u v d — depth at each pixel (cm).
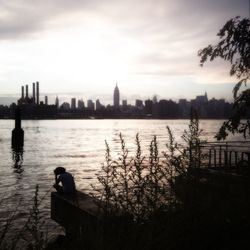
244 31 806
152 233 390
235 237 454
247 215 480
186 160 480
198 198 466
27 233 941
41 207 1698
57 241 536
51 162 4400
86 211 769
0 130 15888
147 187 462
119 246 385
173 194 462
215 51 831
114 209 459
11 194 2098
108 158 515
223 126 741
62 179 1038
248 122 725
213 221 466
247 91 733
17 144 6412
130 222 421
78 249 441
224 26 820
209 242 447
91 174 3262
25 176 3069
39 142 8719
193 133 492
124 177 481
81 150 6438
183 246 439
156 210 419
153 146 488
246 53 810
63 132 15525
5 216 1456
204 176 488
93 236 428
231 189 507
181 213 438
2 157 4975
